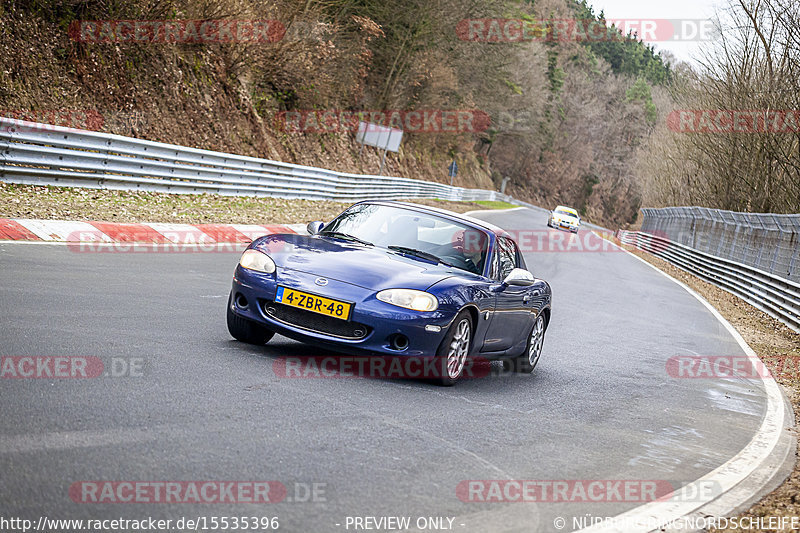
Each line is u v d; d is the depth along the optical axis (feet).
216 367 22.30
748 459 22.77
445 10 180.24
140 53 87.71
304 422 18.54
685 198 190.90
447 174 246.47
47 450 14.20
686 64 133.39
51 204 52.08
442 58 198.08
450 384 25.61
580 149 405.39
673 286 87.15
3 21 70.33
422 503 14.75
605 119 429.79
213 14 95.25
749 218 91.86
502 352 29.48
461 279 25.68
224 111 102.58
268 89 126.41
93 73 79.36
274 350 26.02
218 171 78.59
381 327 23.50
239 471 14.74
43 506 12.01
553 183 400.67
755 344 52.19
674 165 192.13
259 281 24.47
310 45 128.98
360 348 23.59
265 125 121.90
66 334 23.45
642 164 246.06
